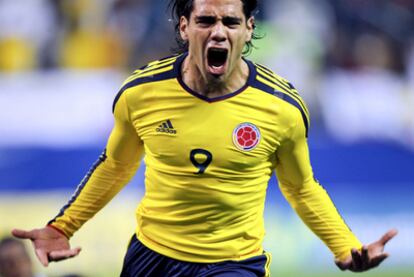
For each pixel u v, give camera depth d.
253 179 15.66
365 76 50.53
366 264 15.80
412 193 46.38
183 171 15.45
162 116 15.48
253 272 15.90
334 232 16.72
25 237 16.64
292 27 49.81
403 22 51.34
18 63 48.69
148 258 16.14
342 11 50.88
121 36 49.47
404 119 49.81
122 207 41.75
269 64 49.34
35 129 47.03
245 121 15.34
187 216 15.65
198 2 14.93
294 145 15.77
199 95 15.35
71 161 46.16
